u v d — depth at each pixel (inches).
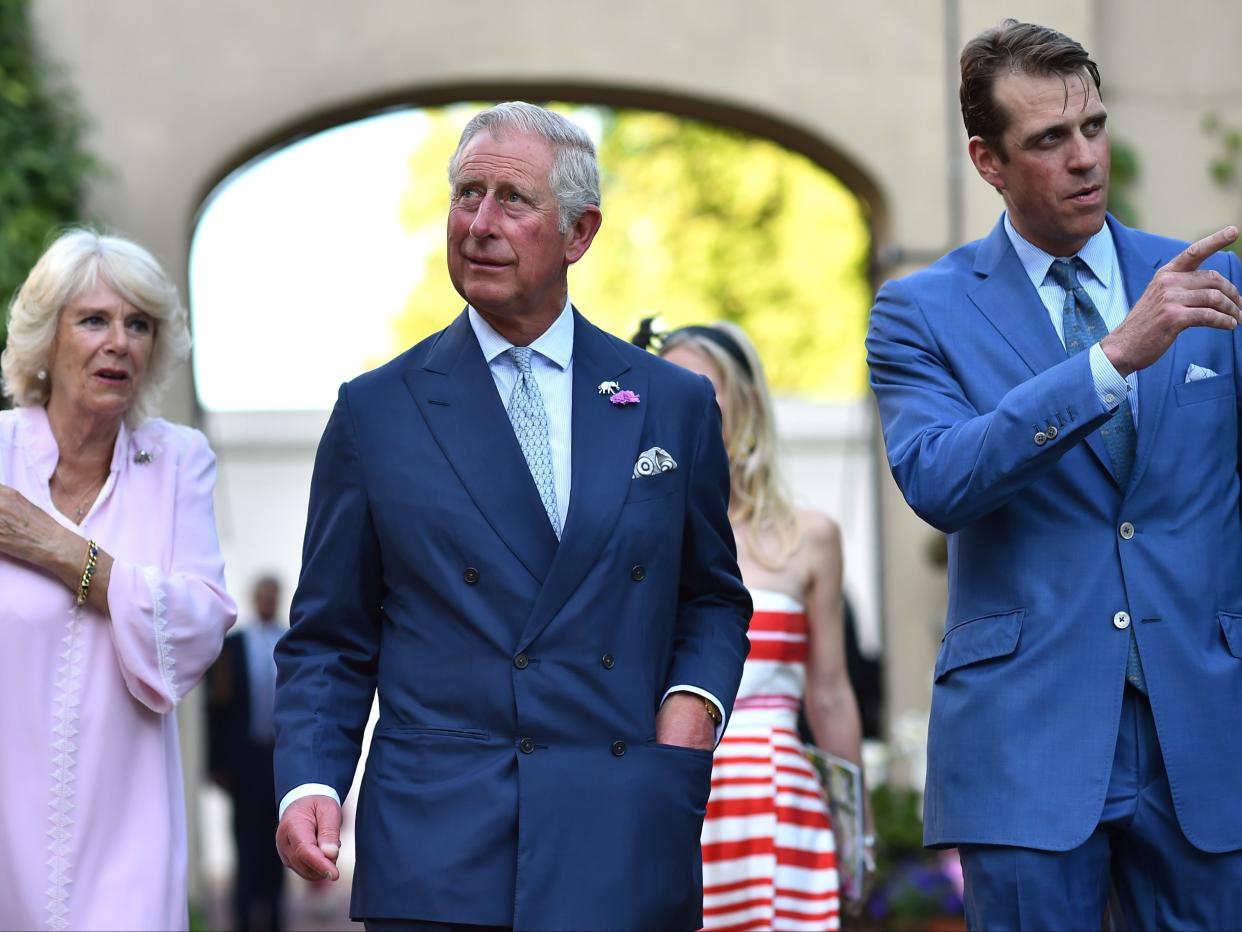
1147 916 356.8
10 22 856.3
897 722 916.0
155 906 373.7
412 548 337.7
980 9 938.7
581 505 338.6
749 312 1969.7
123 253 391.2
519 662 331.9
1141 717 351.3
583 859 324.8
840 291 1963.6
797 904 444.8
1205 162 919.0
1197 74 920.9
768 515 462.6
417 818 327.6
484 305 340.5
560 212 341.4
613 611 338.3
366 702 351.6
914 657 951.6
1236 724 350.0
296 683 347.3
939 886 807.1
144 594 376.5
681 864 335.0
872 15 938.1
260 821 1016.2
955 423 354.6
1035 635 351.9
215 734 1017.5
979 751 354.6
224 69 896.3
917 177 942.4
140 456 397.1
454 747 330.6
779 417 1378.0
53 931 368.5
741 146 1980.8
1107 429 354.0
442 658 334.6
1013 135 352.5
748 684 451.2
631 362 356.8
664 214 1996.8
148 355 396.5
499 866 323.9
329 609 347.6
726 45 927.7
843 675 469.1
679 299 1980.8
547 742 330.6
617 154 2001.7
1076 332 361.7
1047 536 353.7
